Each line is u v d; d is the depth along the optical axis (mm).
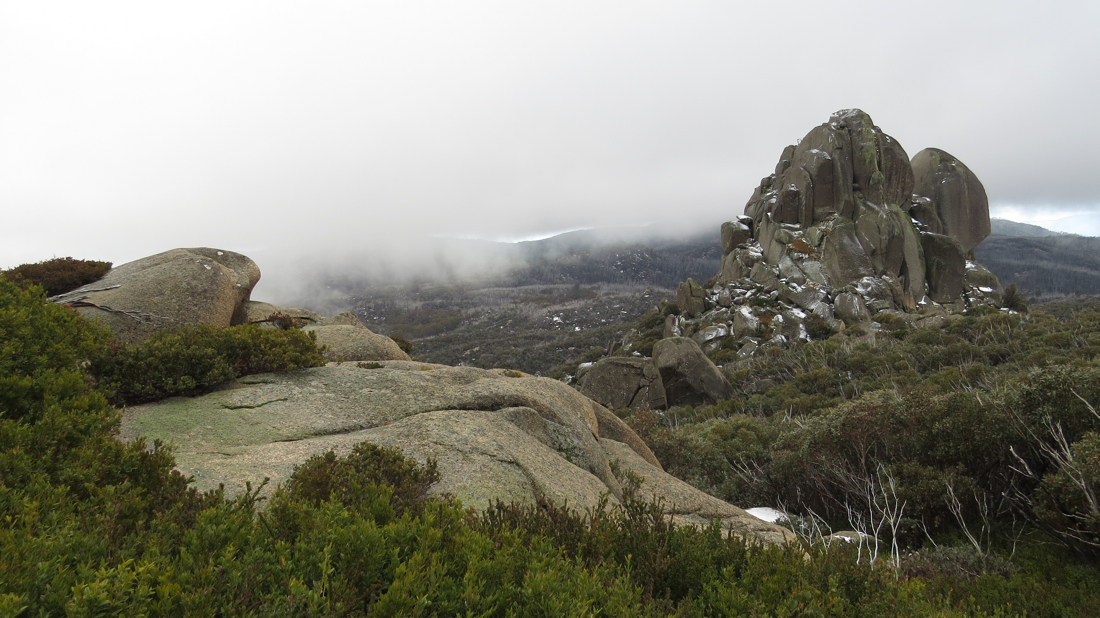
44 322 6367
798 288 49969
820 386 24391
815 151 56312
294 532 3094
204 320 10305
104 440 4203
